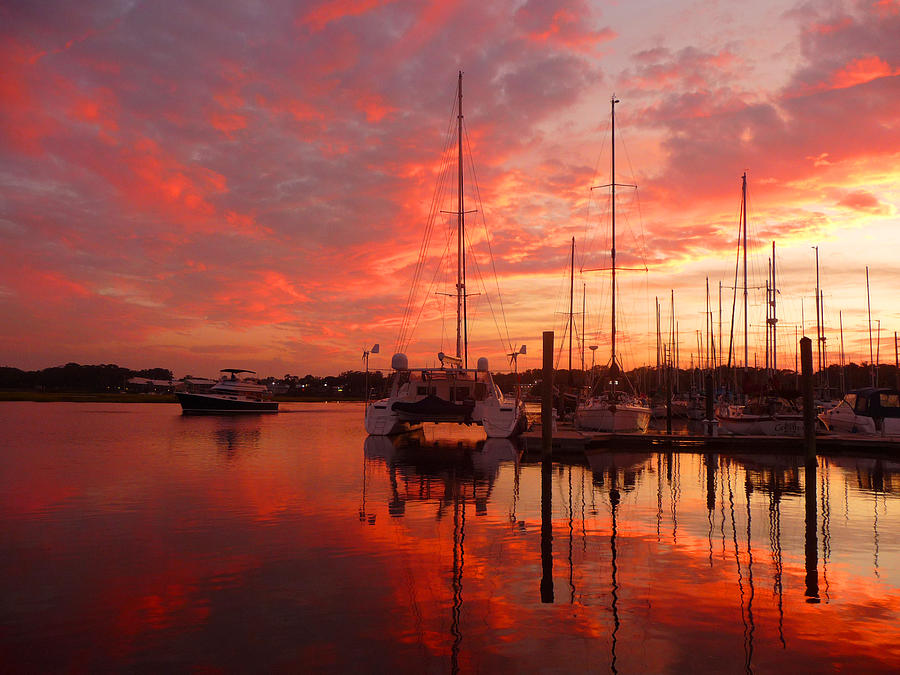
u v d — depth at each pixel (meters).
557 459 19.97
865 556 8.40
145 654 5.29
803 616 6.21
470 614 6.23
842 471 17.27
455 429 36.00
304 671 5.00
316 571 7.61
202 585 7.07
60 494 12.77
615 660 5.22
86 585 7.06
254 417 49.59
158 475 15.50
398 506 11.73
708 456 21.14
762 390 29.03
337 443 24.80
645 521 10.58
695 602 6.60
